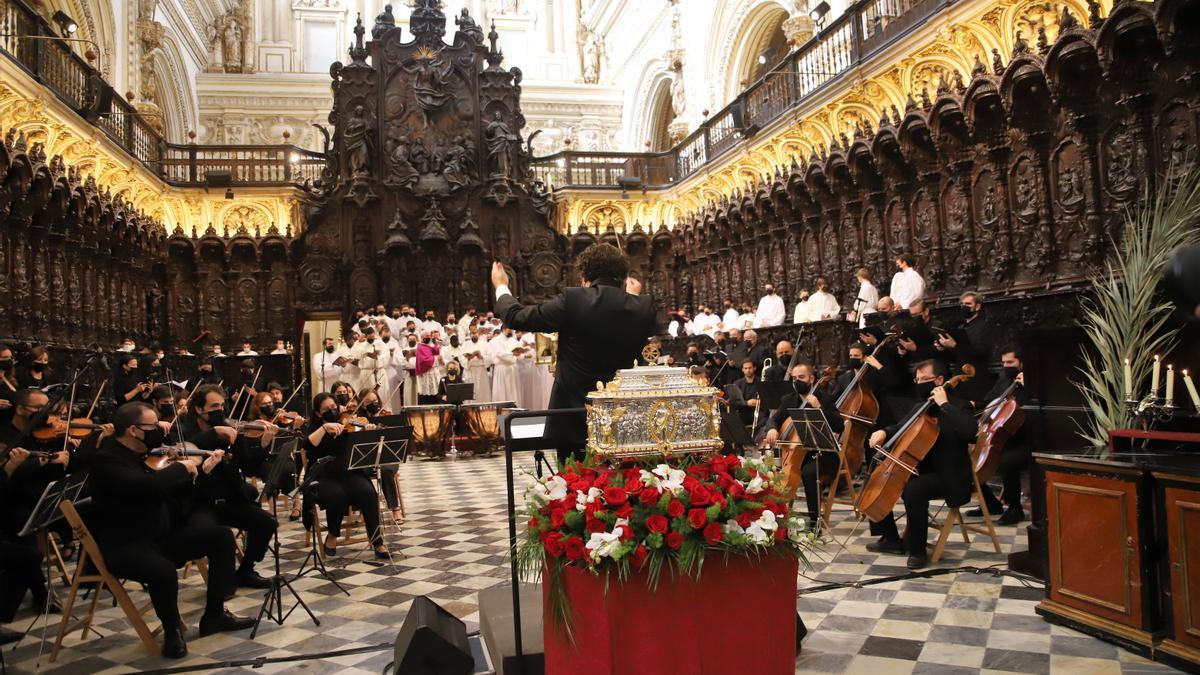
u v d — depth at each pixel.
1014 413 7.55
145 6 25.06
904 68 14.97
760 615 3.21
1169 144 9.62
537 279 25.44
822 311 15.63
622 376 3.68
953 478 6.43
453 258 24.91
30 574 5.90
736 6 25.00
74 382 7.60
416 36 25.78
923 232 14.09
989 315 11.57
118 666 4.95
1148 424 5.30
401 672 4.08
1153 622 4.34
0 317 13.24
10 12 14.71
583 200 26.11
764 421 10.46
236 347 23.38
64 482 4.97
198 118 33.00
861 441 7.84
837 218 16.80
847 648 4.69
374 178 24.86
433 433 16.19
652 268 25.80
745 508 3.24
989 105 12.09
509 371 19.78
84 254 17.00
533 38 38.09
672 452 3.57
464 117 25.73
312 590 6.54
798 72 19.12
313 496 7.13
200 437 6.45
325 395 7.76
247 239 23.38
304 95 33.81
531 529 3.53
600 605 3.15
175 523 6.02
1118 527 4.51
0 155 12.44
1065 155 11.20
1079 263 11.00
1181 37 9.15
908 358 9.58
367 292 24.52
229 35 34.50
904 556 6.78
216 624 5.51
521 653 3.95
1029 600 5.40
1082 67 10.42
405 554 7.74
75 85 17.19
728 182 22.69
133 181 20.77
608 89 36.28
